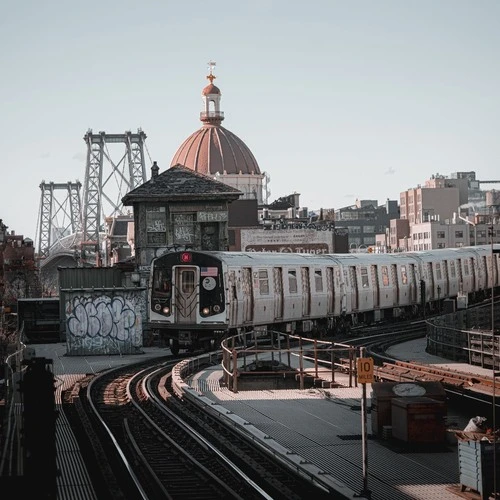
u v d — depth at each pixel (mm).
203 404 32875
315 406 33406
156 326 53469
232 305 52219
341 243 121250
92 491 21406
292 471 23359
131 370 49031
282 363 44125
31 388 18953
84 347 57812
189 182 70625
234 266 52844
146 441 28438
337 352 48906
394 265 71688
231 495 21094
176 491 22109
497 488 20750
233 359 37219
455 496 21156
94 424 31516
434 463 24453
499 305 61688
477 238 181125
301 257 61031
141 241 70188
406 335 60250
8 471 20594
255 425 29625
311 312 60469
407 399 26859
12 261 104750
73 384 43156
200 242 70562
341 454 25469
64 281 69125
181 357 53812
